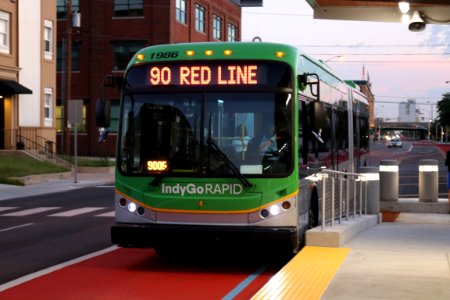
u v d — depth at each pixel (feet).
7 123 171.73
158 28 238.27
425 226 66.28
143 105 47.19
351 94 84.74
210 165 45.32
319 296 33.37
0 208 97.09
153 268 48.06
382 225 67.62
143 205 46.14
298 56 47.83
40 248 57.93
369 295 33.78
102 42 243.19
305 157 48.78
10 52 171.94
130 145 47.03
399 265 42.16
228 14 305.73
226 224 44.86
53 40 191.62
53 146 190.70
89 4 244.01
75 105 143.64
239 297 38.09
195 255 54.44
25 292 39.55
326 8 66.13
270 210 44.65
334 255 45.16
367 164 112.16
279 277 38.06
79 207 96.43
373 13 65.72
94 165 176.04
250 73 46.19
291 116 45.47
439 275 39.04
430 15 63.26
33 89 181.27
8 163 153.07
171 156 46.01
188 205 45.29
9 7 171.22
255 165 45.01
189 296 38.34
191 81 46.73
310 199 51.24
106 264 49.85
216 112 46.01
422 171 80.33
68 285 41.70
